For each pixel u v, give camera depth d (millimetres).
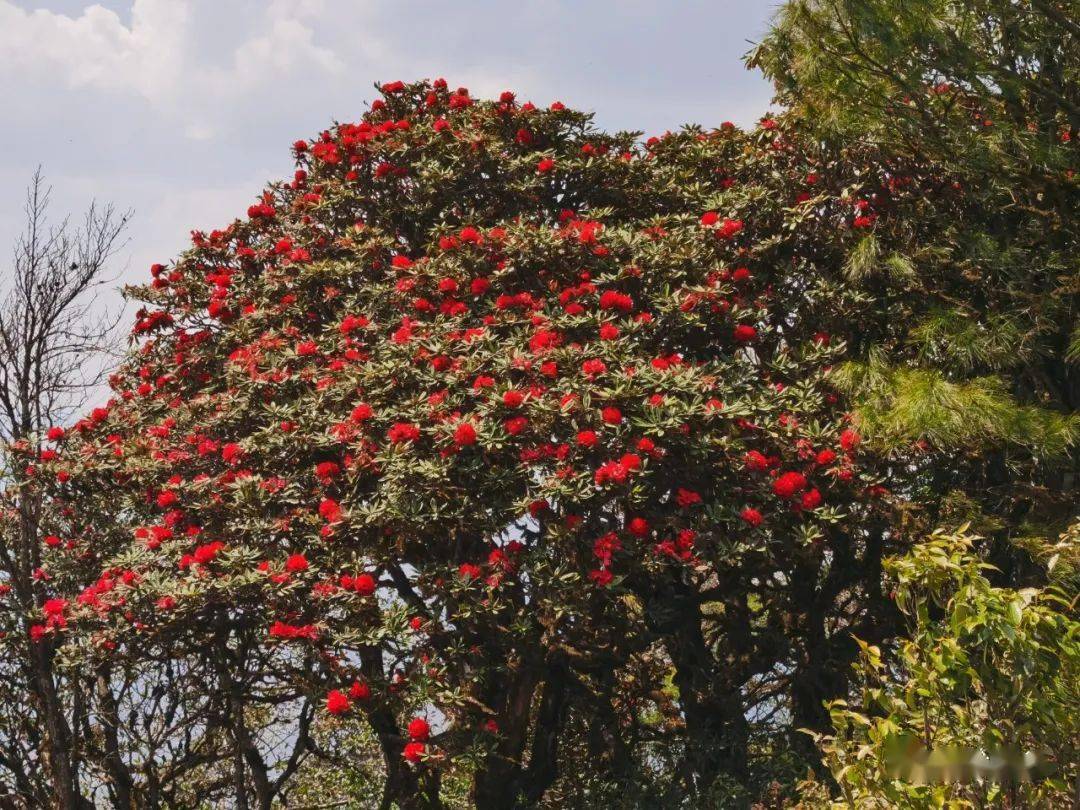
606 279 7555
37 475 8484
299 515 6961
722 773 7938
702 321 7637
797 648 8562
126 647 7465
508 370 6902
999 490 8133
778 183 8859
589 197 9227
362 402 6965
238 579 6512
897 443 7371
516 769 8039
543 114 9367
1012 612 3898
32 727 8875
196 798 9328
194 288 9398
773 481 6914
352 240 8695
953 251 8656
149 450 8016
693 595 8125
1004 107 8727
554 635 6859
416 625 6488
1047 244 8812
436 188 8820
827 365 7977
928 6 7996
